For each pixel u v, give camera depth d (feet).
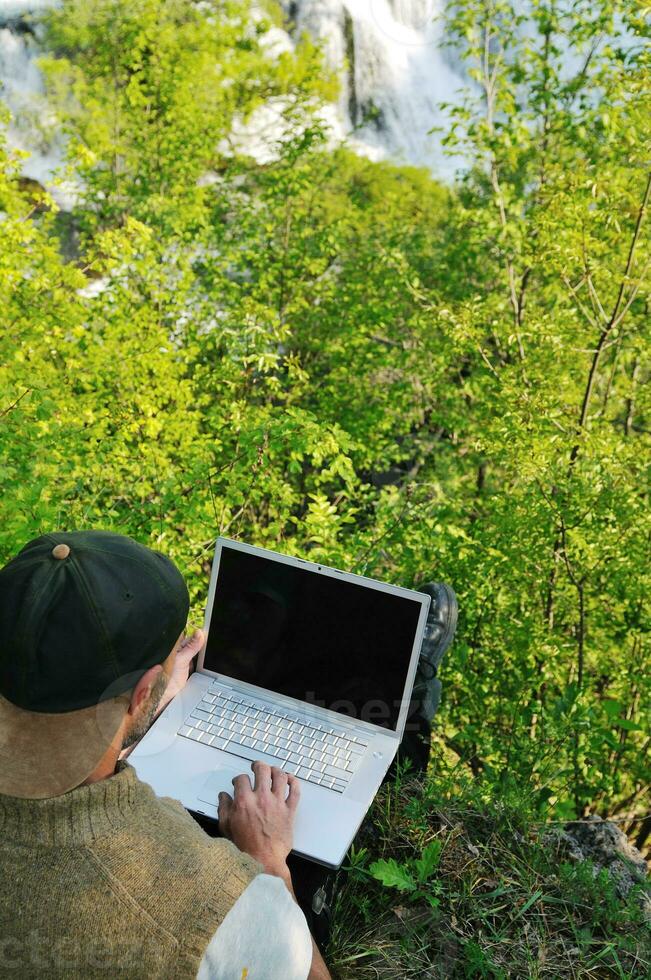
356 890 7.41
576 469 22.39
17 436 15.30
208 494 17.53
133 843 3.32
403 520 19.38
